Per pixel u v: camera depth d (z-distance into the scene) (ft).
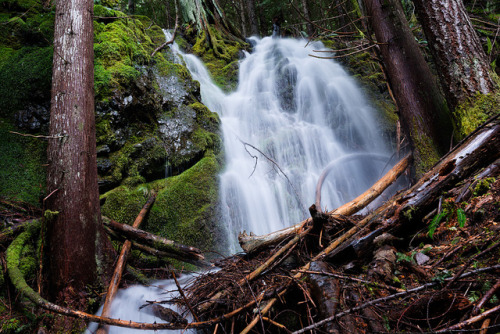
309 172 20.08
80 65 12.56
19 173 13.80
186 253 12.50
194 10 32.60
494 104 11.44
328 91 24.86
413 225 8.53
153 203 14.89
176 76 20.31
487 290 5.55
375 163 20.45
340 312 5.98
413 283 6.63
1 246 11.40
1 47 17.22
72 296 10.14
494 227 7.09
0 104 15.21
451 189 8.97
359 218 11.07
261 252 10.90
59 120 11.69
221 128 20.74
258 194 17.92
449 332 4.97
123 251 11.90
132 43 19.31
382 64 16.47
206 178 16.43
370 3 16.20
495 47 19.62
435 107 14.35
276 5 52.21
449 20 12.57
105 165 14.62
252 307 7.43
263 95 26.16
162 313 8.84
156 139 16.96
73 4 13.39
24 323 9.67
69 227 10.68
